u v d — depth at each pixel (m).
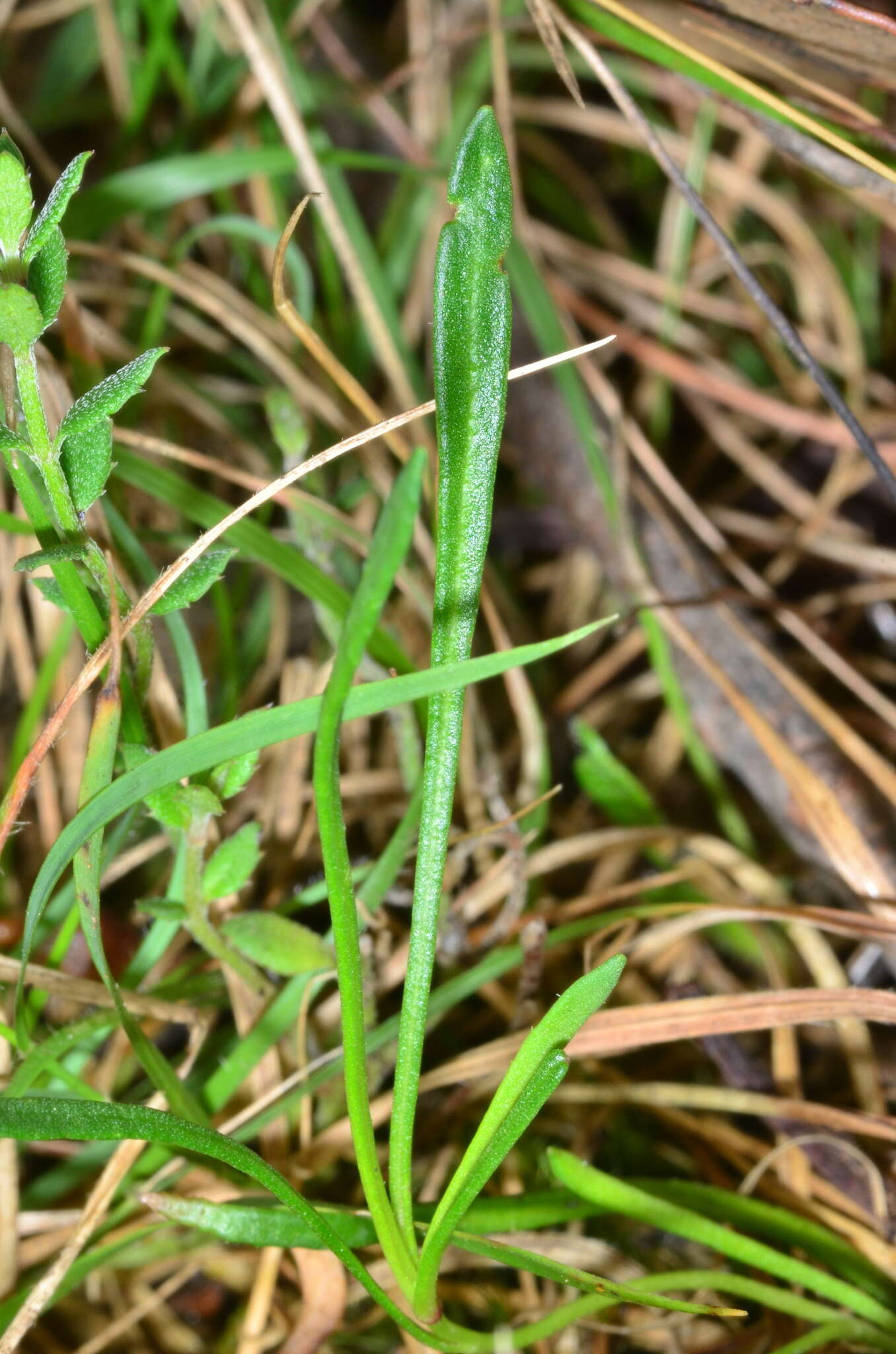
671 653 0.40
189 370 0.50
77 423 0.27
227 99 0.50
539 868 0.35
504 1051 0.32
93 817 0.27
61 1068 0.30
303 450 0.33
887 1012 0.31
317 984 0.31
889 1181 0.32
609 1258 0.31
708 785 0.38
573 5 0.35
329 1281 0.30
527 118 0.59
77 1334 0.31
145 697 0.29
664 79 0.57
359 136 0.56
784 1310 0.30
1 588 0.36
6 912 0.35
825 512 0.48
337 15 0.60
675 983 0.34
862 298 0.56
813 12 0.33
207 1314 0.32
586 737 0.35
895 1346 0.30
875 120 0.34
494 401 0.27
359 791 0.36
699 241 0.57
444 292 0.27
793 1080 0.33
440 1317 0.28
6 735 0.39
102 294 0.46
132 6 0.52
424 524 0.39
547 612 0.47
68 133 0.58
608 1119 0.33
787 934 0.35
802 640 0.39
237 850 0.29
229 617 0.35
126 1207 0.30
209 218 0.53
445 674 0.27
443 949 0.33
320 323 0.49
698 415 0.52
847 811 0.35
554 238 0.55
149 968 0.31
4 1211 0.30
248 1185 0.31
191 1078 0.32
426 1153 0.32
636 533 0.42
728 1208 0.31
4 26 0.52
